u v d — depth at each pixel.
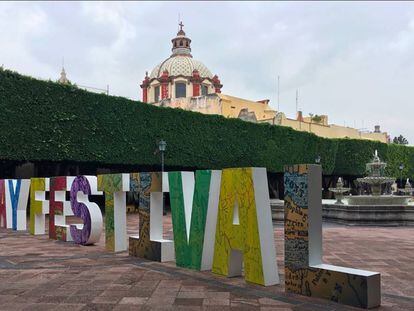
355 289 5.29
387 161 42.84
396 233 13.80
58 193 12.26
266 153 31.36
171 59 49.94
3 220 15.32
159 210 8.93
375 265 8.14
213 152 27.81
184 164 26.22
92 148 22.00
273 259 6.50
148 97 49.81
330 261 8.56
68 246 10.80
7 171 22.48
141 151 24.12
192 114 26.84
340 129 50.41
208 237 7.55
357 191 43.50
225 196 7.07
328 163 37.50
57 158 20.73
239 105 43.31
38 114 20.09
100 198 28.48
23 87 19.70
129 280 6.84
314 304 5.41
